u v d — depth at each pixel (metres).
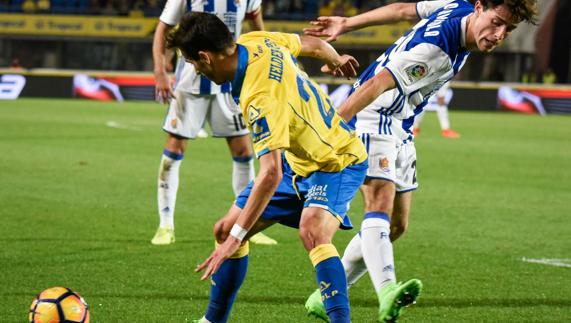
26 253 11.09
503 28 7.39
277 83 6.54
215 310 7.61
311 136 6.89
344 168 7.20
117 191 16.77
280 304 8.94
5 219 13.50
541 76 56.88
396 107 8.17
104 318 8.23
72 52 60.72
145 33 58.41
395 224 8.70
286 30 57.72
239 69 6.54
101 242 11.98
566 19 56.44
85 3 59.97
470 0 7.98
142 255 11.20
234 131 12.36
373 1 59.06
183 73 12.05
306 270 10.51
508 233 13.46
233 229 6.49
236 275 7.48
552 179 20.48
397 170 8.38
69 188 16.97
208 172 20.11
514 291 9.71
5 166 19.97
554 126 38.25
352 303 9.10
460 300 9.27
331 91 45.84
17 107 40.41
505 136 32.59
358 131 8.20
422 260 11.34
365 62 59.28
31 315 7.19
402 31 56.59
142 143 26.25
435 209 15.70
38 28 58.75
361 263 8.23
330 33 8.94
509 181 19.92
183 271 10.33
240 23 12.16
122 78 48.66
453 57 7.68
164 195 12.11
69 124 32.00
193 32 6.41
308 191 7.16
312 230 7.01
